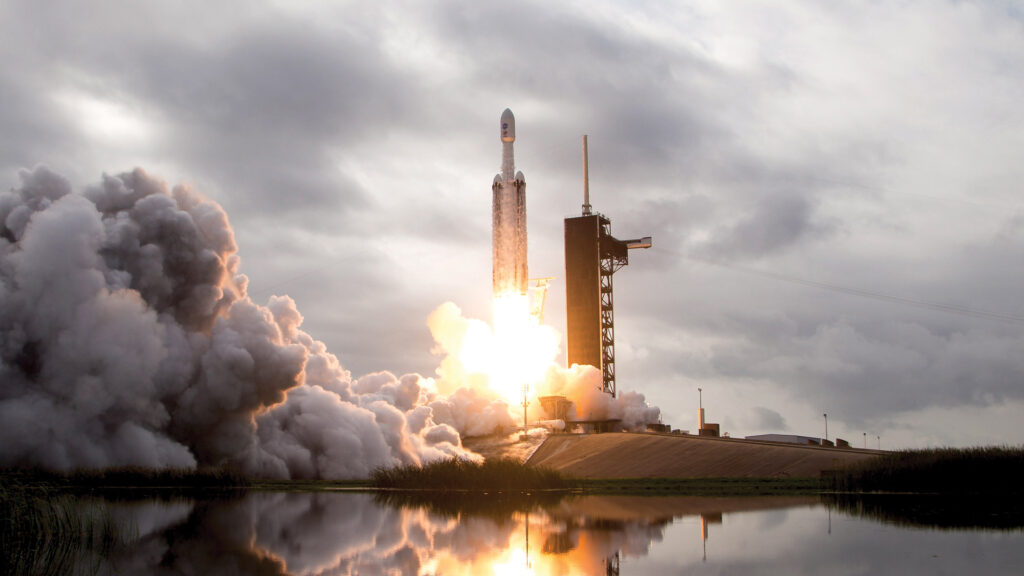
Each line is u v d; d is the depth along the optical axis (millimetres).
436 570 39219
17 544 45625
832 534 51625
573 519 62156
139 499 77438
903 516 62844
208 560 42125
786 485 106312
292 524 58188
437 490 99062
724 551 44656
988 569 38562
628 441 165250
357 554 44281
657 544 47438
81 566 40094
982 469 91812
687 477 137750
